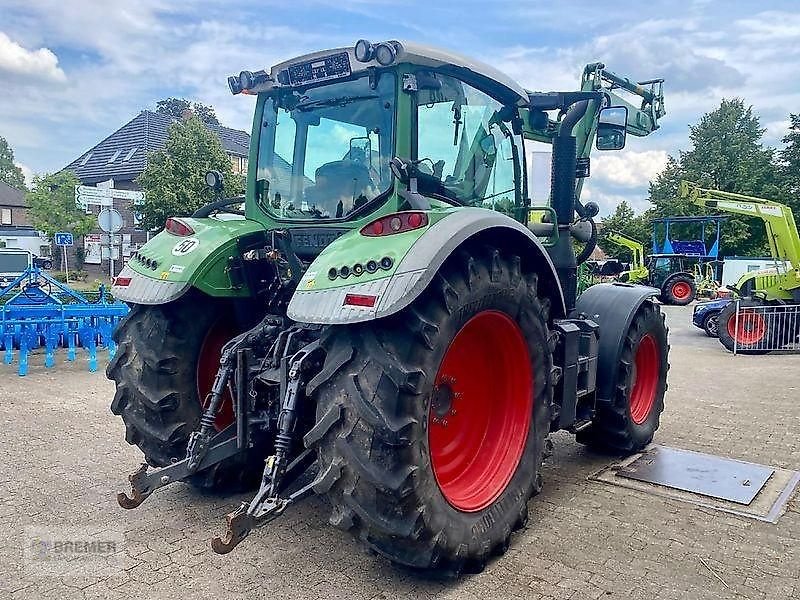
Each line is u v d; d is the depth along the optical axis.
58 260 33.38
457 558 3.01
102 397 6.68
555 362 4.10
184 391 3.86
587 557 3.35
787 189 36.00
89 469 4.53
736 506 4.04
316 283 2.95
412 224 2.98
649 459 4.93
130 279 3.88
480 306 3.16
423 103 3.56
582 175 5.05
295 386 2.99
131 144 38.06
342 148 3.69
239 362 3.46
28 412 6.06
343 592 2.97
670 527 3.72
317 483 2.83
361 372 2.82
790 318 11.07
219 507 3.89
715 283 23.08
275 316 3.78
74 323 9.31
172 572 3.12
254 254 4.03
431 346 2.88
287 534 3.54
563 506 4.02
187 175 18.91
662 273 23.28
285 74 3.74
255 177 4.10
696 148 41.59
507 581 3.10
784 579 3.14
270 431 3.64
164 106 56.50
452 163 3.76
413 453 2.80
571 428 4.56
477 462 3.49
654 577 3.15
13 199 54.00
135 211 20.12
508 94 4.11
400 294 2.73
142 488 3.14
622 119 5.78
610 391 4.80
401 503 2.78
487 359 3.60
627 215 40.78
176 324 3.84
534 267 3.66
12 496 4.05
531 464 3.57
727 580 3.13
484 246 3.27
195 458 3.32
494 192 4.14
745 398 7.17
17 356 9.24
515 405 3.60
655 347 5.38
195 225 4.02
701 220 23.19
